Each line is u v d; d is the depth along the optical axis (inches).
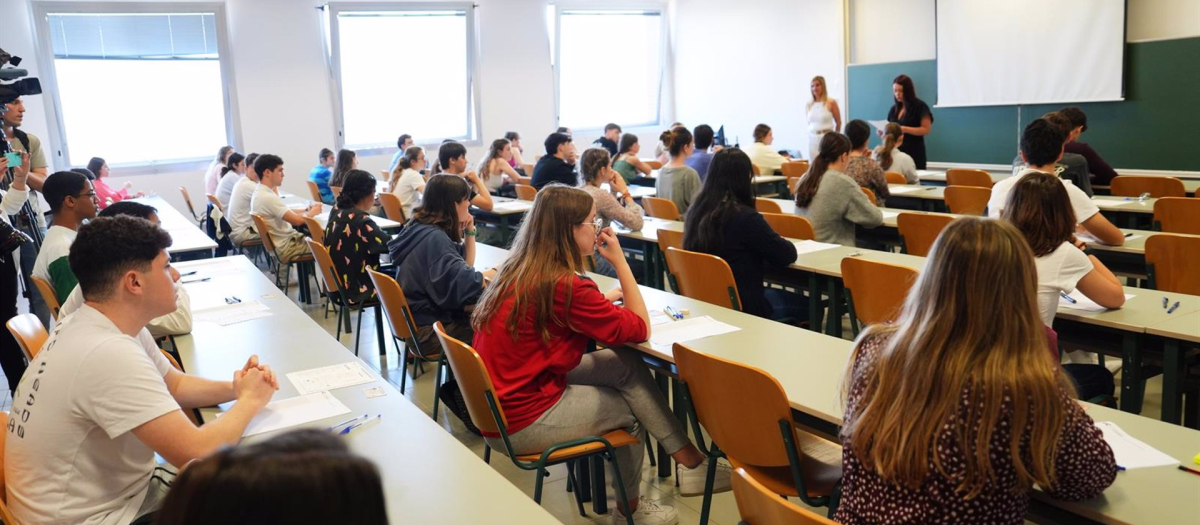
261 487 24.8
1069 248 96.8
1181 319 95.3
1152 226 187.5
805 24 395.9
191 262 158.4
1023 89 313.6
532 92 444.5
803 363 86.8
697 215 136.8
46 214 239.0
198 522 24.7
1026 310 51.6
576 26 451.2
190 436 65.3
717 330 100.0
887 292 119.0
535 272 88.6
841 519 57.2
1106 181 227.5
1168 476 59.0
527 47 438.6
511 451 88.6
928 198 221.3
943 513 51.8
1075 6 294.7
